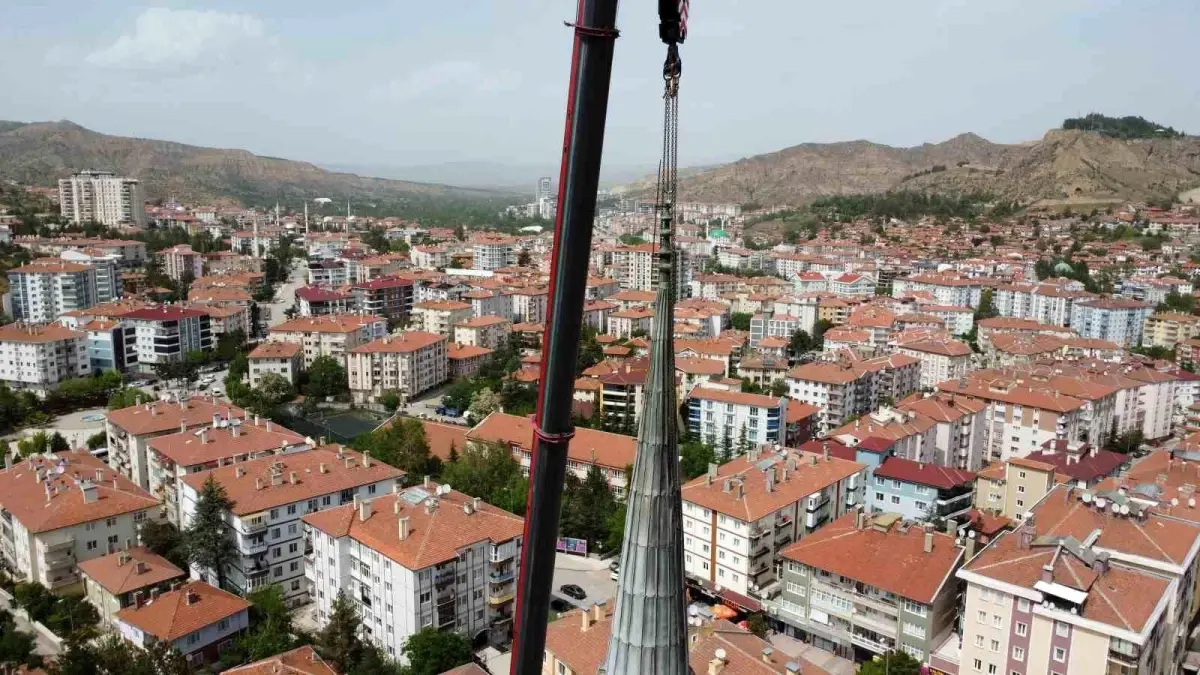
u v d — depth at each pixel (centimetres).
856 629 11181
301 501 12800
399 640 10806
